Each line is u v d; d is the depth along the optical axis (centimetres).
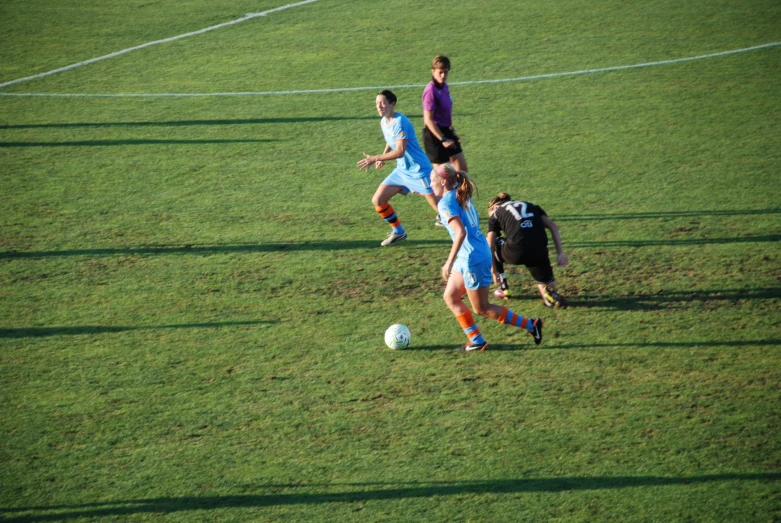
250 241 3241
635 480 1794
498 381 2223
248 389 2212
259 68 5900
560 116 4750
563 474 1823
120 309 2700
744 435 1936
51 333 2544
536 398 2131
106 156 4281
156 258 3098
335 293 2797
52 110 5078
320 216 3488
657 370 2248
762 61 5569
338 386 2219
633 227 3256
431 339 2475
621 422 2009
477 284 2281
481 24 6825
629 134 4391
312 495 1783
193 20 7244
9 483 1839
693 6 7019
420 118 4803
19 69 5941
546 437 1959
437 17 7088
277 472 1861
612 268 2920
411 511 1723
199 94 5353
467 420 2042
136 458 1925
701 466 1830
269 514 1727
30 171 4059
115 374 2302
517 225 2573
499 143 4353
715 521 1656
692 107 4775
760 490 1742
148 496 1791
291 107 5059
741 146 4116
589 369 2270
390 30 6756
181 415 2095
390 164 4103
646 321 2531
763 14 6669
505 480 1812
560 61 5809
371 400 2147
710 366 2256
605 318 2569
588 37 6347
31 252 3150
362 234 3303
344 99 5184
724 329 2456
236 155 4272
